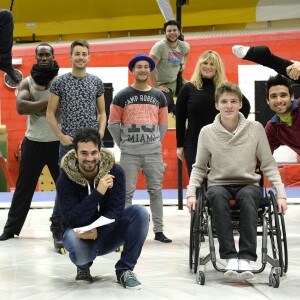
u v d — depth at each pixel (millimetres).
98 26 16234
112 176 3553
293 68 4125
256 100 11227
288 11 15164
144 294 3506
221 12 15547
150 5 15914
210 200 3771
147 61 5344
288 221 6688
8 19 4543
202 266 3889
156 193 5480
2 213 7977
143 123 5355
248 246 3633
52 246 5246
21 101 5270
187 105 5398
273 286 3656
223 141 4012
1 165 11172
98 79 5129
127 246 3736
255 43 11234
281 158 11672
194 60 11359
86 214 3535
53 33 16422
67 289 3648
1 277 3998
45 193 10445
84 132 3514
